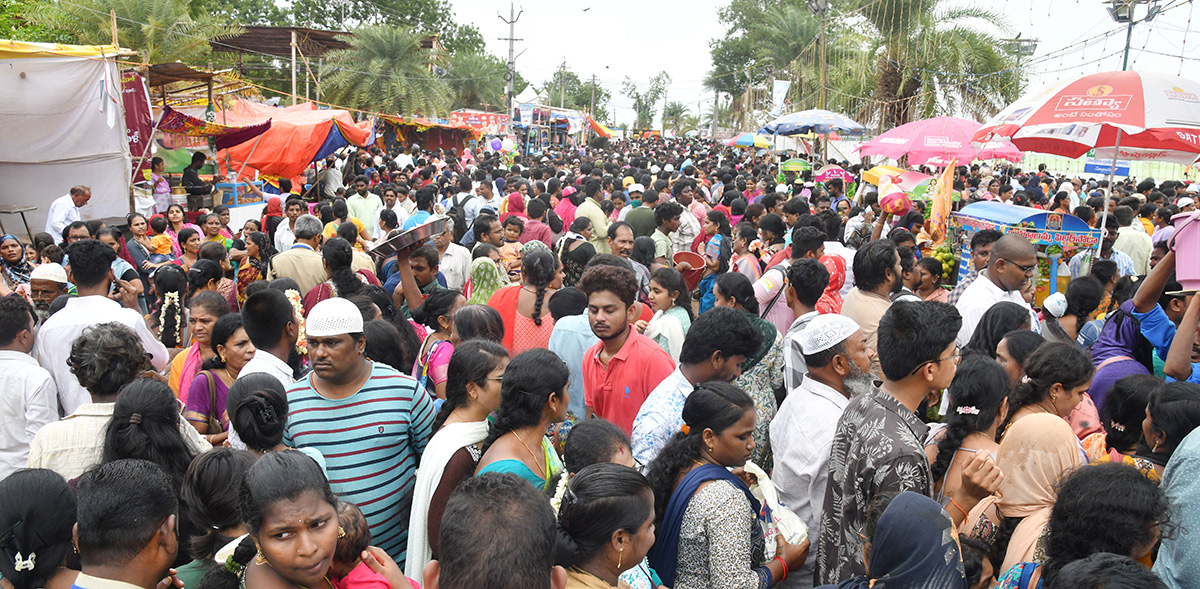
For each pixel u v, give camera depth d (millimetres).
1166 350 4898
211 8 42406
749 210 10234
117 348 3594
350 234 8141
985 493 2939
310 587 2279
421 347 5273
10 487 2561
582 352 4738
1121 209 10016
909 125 11875
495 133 38031
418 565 3129
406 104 37156
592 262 4938
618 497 2396
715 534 2814
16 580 2516
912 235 8266
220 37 28016
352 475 3479
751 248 8719
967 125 11484
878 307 4961
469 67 47969
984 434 3316
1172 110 6113
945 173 8719
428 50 40562
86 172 11898
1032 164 27078
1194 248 4367
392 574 2504
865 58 23781
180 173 15203
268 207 12594
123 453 3107
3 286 7031
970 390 3246
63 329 4852
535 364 3104
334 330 3426
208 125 14258
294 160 16750
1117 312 5180
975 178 18672
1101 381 4703
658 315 5211
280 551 2188
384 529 3549
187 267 8672
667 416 3654
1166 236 8594
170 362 5652
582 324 4793
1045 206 14867
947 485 3277
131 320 5008
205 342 4680
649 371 4168
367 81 36844
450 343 4789
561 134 57656
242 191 16219
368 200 13312
